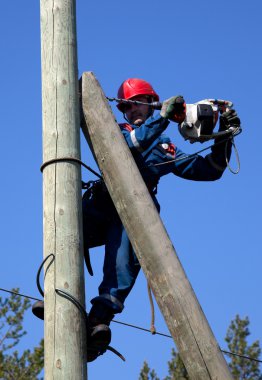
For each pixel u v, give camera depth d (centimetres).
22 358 2023
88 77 874
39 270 802
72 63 862
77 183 823
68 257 795
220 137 963
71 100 848
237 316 2427
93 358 842
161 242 811
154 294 800
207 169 979
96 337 809
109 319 854
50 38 866
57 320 773
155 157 918
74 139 836
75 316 778
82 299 789
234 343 2391
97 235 926
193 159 979
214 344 773
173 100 882
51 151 827
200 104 934
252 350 2377
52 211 809
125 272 869
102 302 849
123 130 933
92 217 916
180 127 938
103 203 912
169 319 789
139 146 890
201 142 949
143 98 1014
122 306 858
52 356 763
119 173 839
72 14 883
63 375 754
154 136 890
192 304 786
